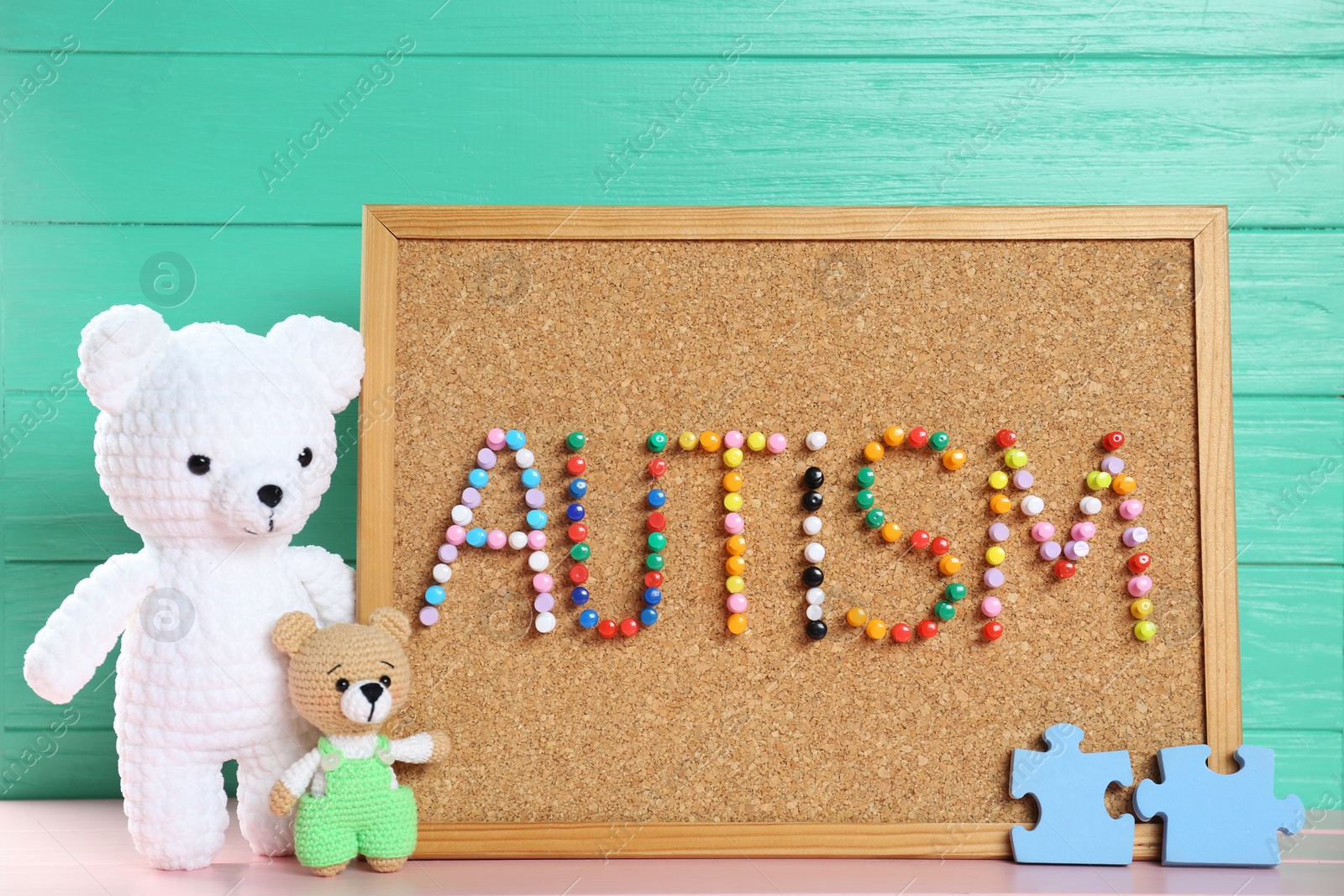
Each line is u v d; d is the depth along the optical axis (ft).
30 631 3.26
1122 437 3.06
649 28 3.29
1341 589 3.27
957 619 3.07
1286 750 3.27
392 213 3.08
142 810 2.92
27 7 3.26
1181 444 3.09
